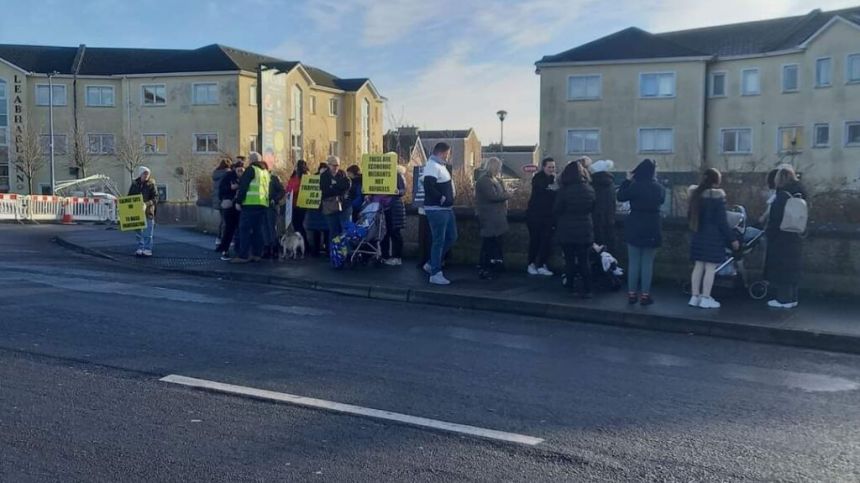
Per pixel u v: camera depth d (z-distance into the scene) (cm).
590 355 820
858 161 3816
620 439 554
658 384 708
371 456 513
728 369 777
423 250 1357
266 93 2142
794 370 780
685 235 1218
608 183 1196
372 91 6394
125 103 5291
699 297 1043
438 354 800
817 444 552
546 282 1217
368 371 723
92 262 1499
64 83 5347
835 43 3856
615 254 1264
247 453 516
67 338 821
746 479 484
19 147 5288
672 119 4275
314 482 471
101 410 596
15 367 709
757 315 984
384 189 1331
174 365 725
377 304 1105
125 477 476
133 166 5156
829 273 1123
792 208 1009
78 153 5222
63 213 3266
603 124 4400
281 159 2209
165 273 1363
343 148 6131
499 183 1234
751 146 4153
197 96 5191
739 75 4175
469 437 551
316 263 1416
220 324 916
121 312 969
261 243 1435
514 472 490
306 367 731
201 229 2203
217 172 2069
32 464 493
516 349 836
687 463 510
